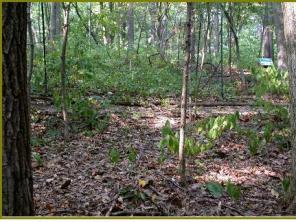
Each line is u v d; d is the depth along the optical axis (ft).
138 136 27.09
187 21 17.94
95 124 28.55
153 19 75.46
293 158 15.71
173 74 51.90
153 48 67.26
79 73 35.53
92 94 39.04
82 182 18.25
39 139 25.11
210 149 23.58
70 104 29.68
